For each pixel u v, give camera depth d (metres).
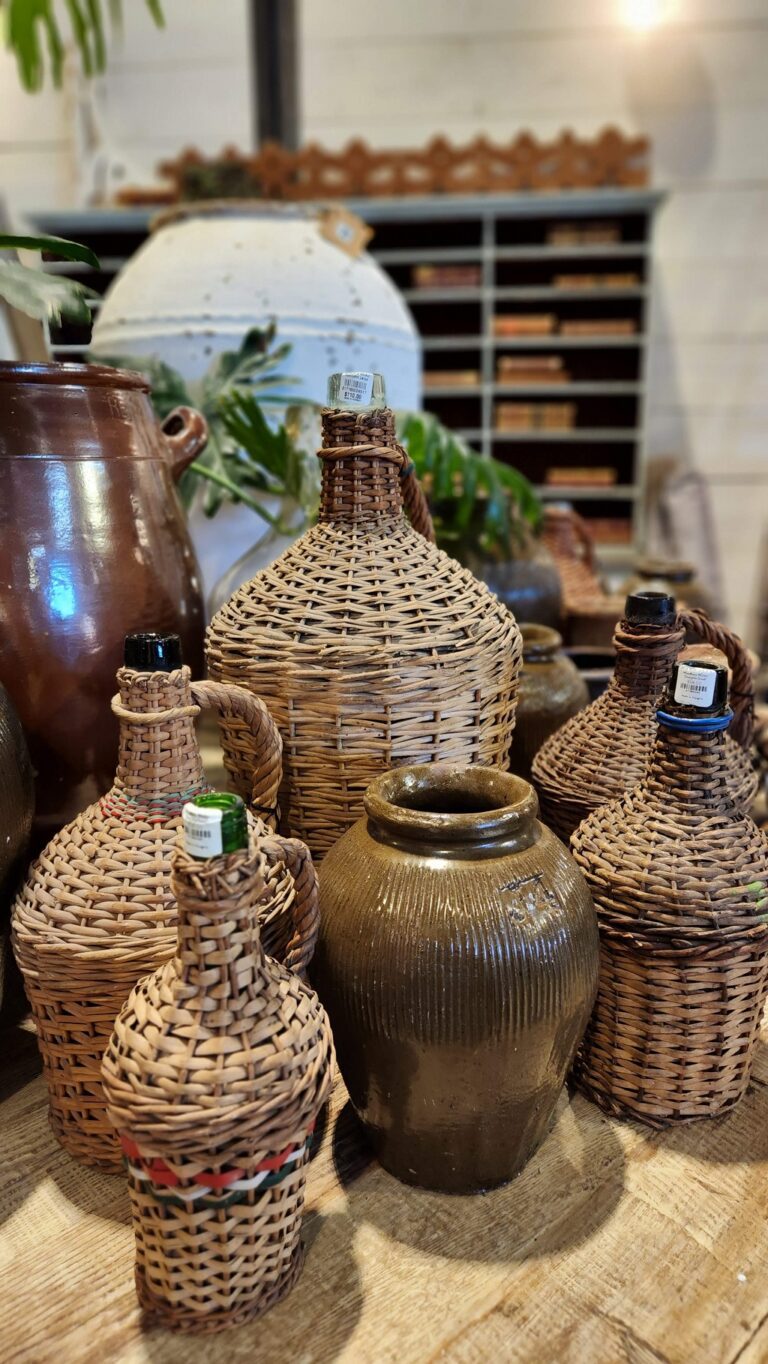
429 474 1.39
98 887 0.69
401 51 3.24
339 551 0.86
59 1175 0.76
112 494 0.91
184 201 2.06
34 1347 0.60
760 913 0.75
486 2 3.16
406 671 0.81
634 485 3.39
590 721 0.95
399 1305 0.63
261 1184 0.58
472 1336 0.61
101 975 0.68
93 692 0.89
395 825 0.68
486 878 0.66
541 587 1.35
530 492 1.56
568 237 3.07
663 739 0.78
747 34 3.07
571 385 3.12
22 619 0.86
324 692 0.82
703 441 3.42
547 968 0.65
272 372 1.37
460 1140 0.69
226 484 1.26
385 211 3.02
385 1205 0.72
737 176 3.19
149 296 1.40
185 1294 0.60
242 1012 0.58
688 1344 0.61
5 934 0.81
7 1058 0.91
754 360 3.33
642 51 3.13
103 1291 0.65
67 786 0.91
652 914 0.75
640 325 3.23
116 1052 0.59
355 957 0.66
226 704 0.76
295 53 3.28
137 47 3.31
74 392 0.88
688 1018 0.76
